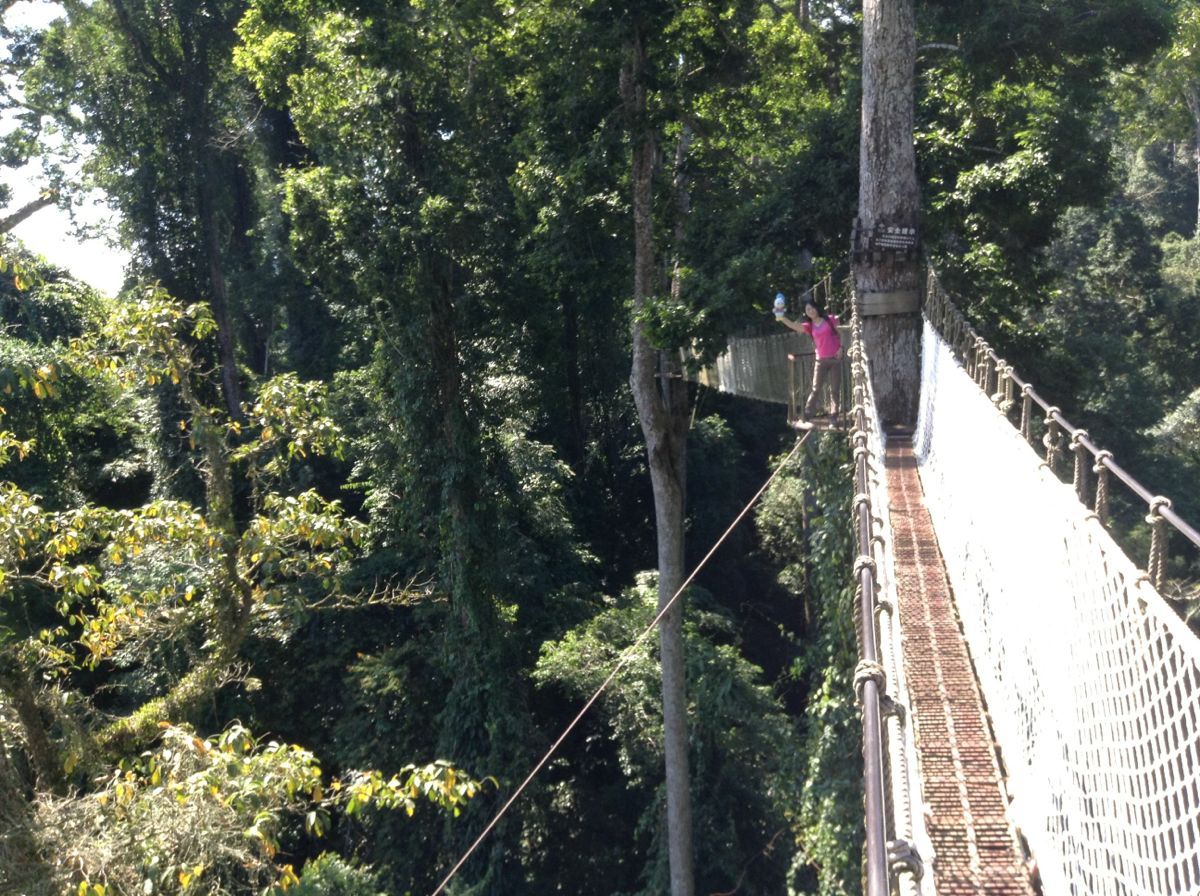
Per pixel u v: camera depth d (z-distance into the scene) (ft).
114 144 95.61
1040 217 61.31
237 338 119.85
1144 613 11.72
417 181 72.74
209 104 100.37
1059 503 15.81
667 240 66.44
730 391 66.23
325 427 37.65
